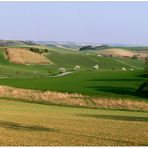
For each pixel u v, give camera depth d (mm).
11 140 34094
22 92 83875
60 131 40812
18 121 47469
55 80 122375
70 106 71812
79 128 43562
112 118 55406
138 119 55594
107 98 80875
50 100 76500
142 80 123438
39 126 43938
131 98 83250
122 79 127250
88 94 86812
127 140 36281
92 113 61500
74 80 122938
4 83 107062
